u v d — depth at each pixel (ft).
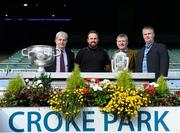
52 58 20.45
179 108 16.21
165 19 97.76
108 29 99.35
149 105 16.39
